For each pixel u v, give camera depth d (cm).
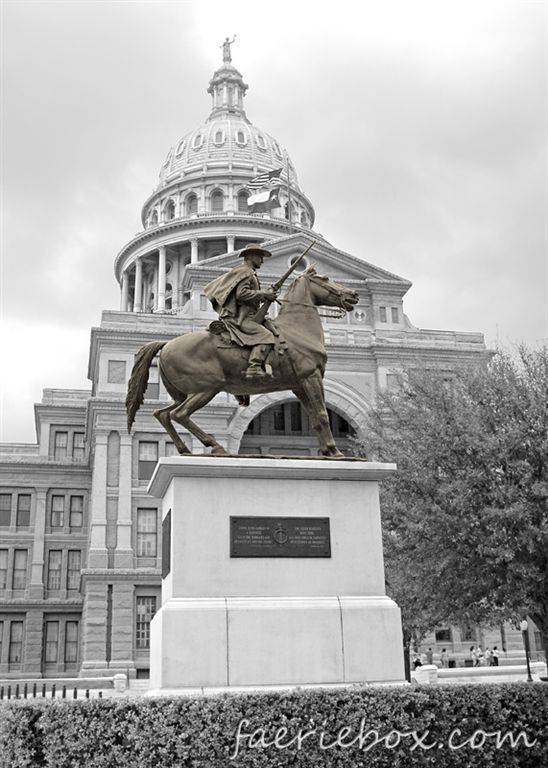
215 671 1039
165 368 1237
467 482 2325
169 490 1178
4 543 6156
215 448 1216
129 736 889
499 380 2502
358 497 1173
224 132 10788
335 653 1082
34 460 6362
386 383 5972
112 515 5250
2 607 5953
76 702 918
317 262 6397
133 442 5428
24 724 925
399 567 2706
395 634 1109
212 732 890
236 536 1114
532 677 3459
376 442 3334
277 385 1251
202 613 1057
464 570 2386
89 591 5059
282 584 1109
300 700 922
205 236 9506
